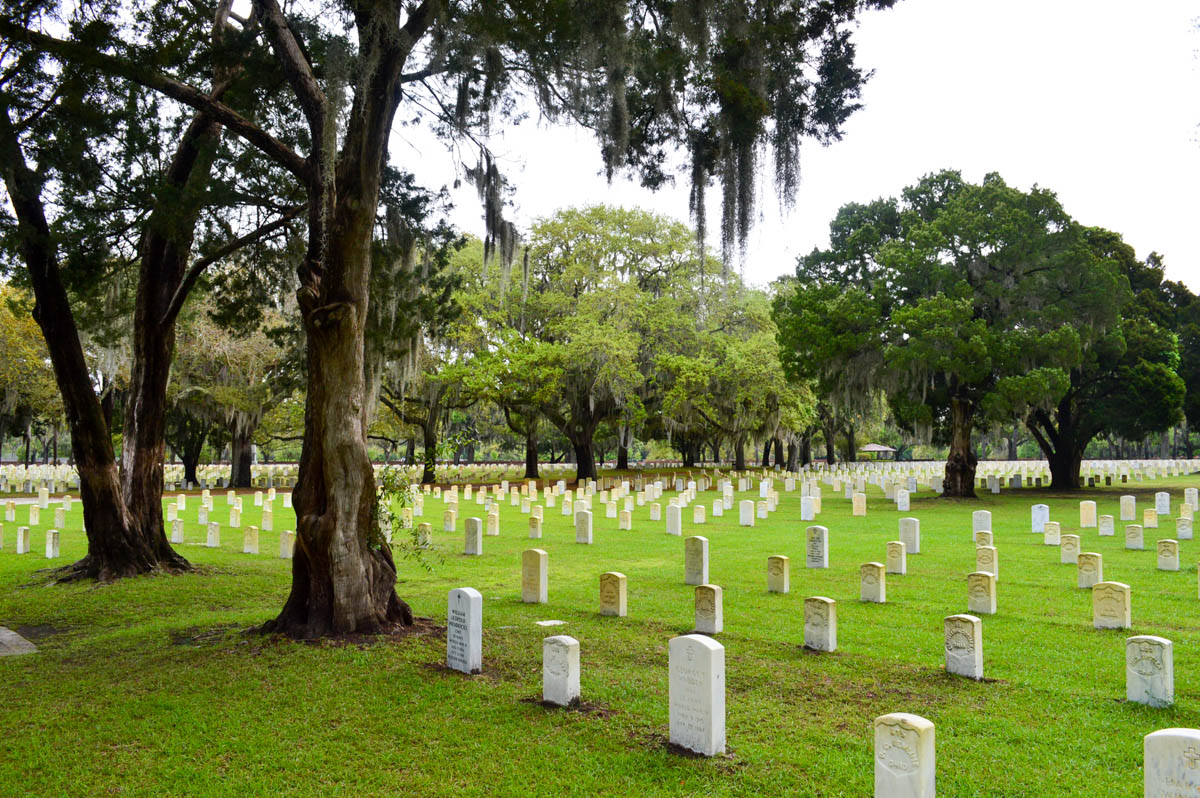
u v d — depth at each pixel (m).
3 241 13.41
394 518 11.20
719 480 46.19
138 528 16.73
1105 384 38.88
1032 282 32.06
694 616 11.92
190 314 24.22
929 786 5.35
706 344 44.41
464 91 12.30
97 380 37.44
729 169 11.11
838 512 29.56
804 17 11.23
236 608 13.48
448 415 48.62
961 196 34.62
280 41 10.92
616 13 9.92
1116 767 6.27
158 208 13.73
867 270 38.50
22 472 52.34
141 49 11.49
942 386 36.28
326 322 10.23
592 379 42.50
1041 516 22.78
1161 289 43.16
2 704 8.28
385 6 9.42
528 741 6.88
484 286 42.19
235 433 44.44
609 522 26.25
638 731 7.09
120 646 10.67
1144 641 7.79
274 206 15.99
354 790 6.00
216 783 6.16
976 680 8.55
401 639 10.15
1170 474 59.72
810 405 49.66
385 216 19.06
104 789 6.11
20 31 11.21
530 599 13.12
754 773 6.16
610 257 47.34
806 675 8.80
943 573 15.63
